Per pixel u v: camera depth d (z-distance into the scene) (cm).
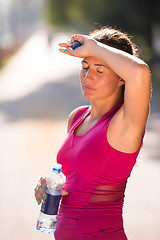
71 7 7744
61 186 359
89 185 350
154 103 2709
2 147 1633
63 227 360
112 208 353
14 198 1012
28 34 14350
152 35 5047
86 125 370
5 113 2627
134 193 1027
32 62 6819
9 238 787
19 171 1264
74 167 355
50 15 9369
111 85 354
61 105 2862
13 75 5344
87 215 350
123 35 365
